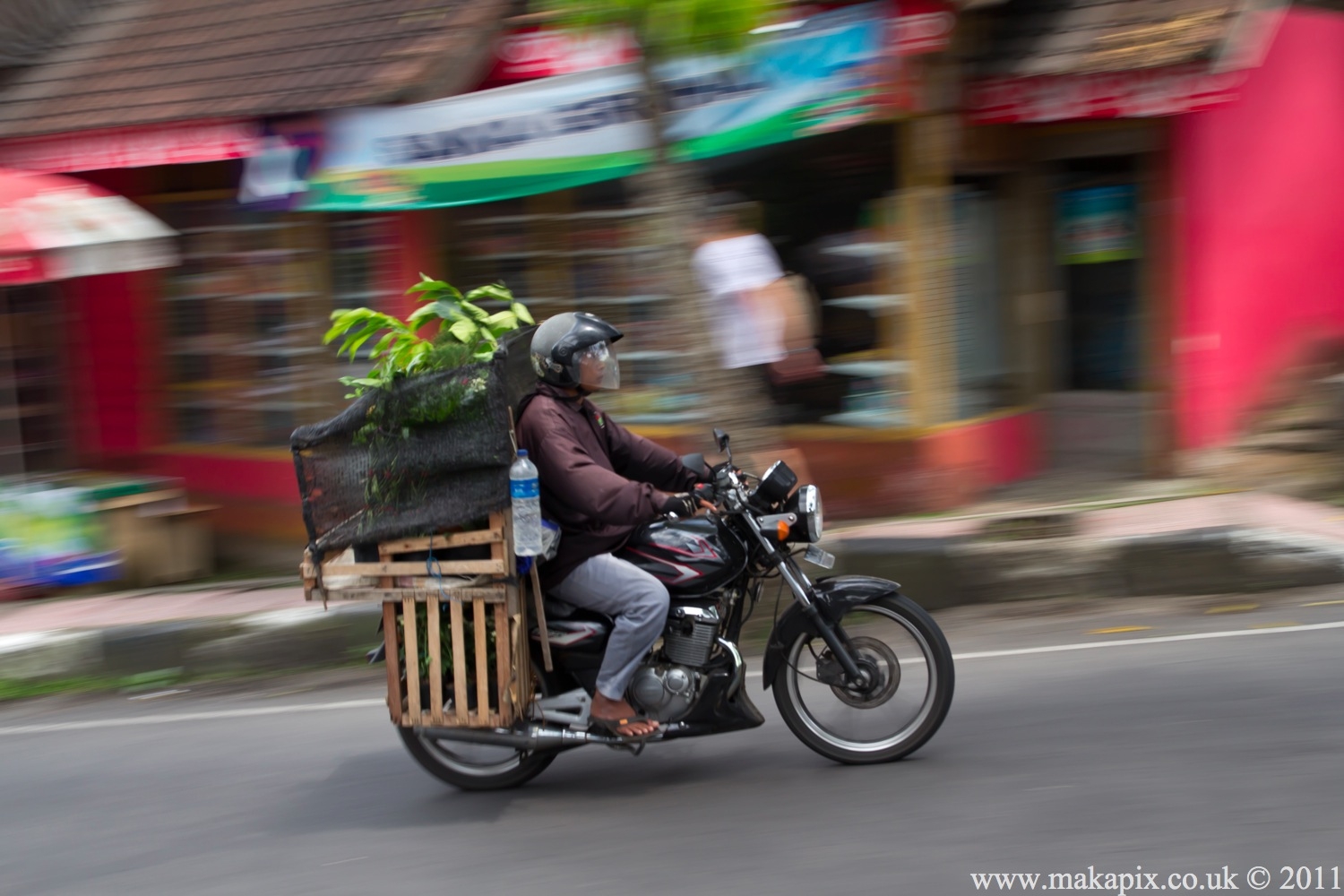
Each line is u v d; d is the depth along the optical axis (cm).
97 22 1223
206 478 1148
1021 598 766
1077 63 894
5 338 1125
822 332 935
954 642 703
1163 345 949
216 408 1151
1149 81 872
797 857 436
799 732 520
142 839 518
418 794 539
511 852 466
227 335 1136
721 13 698
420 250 1027
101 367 1191
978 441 954
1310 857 407
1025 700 584
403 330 518
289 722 665
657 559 506
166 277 1158
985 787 483
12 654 791
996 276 1006
